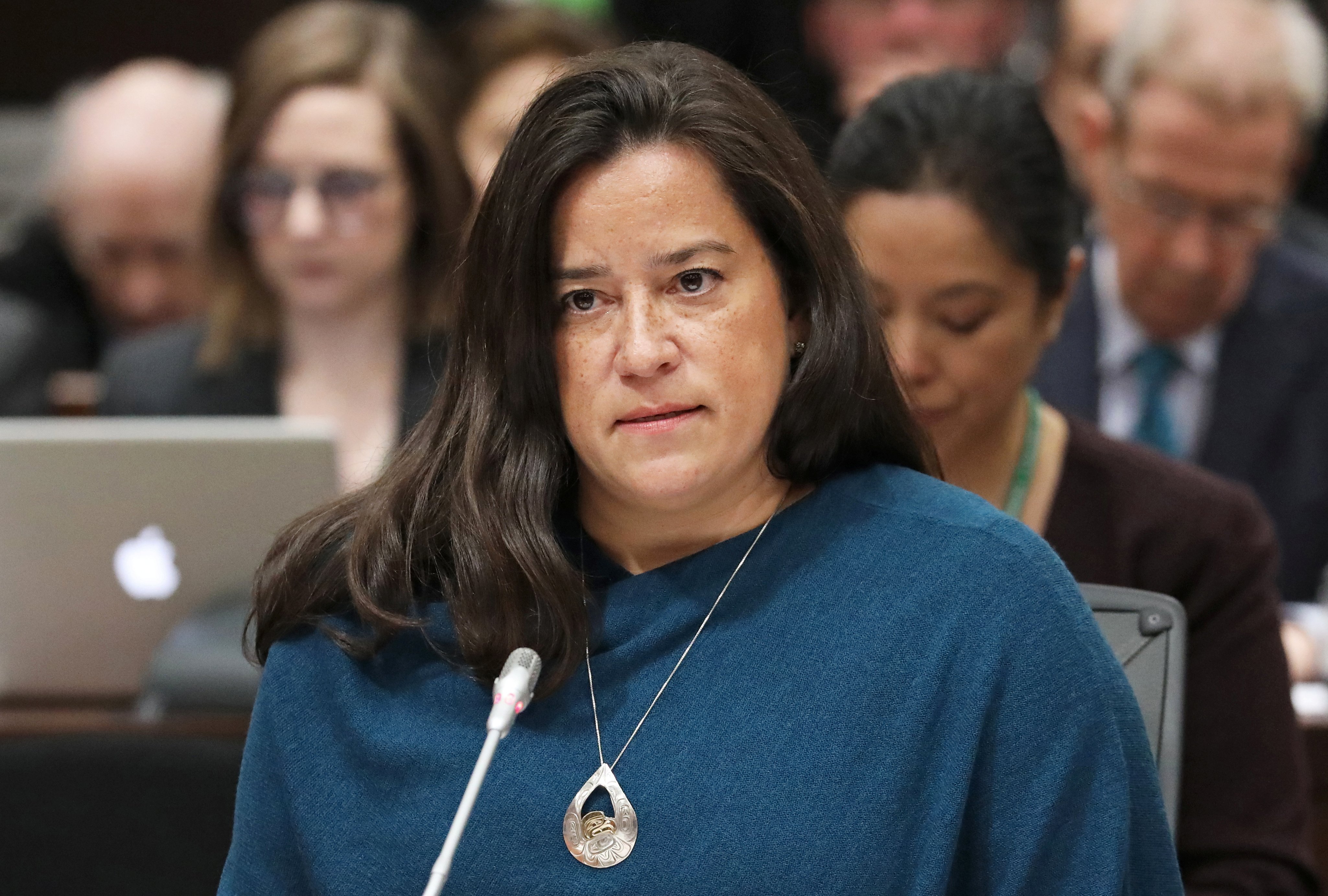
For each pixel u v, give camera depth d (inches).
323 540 271.1
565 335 243.9
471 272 252.2
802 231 243.4
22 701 414.3
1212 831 315.6
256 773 264.8
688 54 247.9
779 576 249.6
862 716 236.5
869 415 257.8
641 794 237.1
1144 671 296.7
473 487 254.4
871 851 230.7
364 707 257.4
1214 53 481.4
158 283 625.6
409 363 515.5
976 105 315.0
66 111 649.0
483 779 230.5
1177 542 332.2
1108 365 517.3
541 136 237.9
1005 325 315.0
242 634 323.6
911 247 308.5
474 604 250.7
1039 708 236.2
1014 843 235.9
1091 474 340.5
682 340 236.5
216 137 613.0
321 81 504.4
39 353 607.5
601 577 259.9
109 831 320.5
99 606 403.2
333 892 249.6
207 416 524.1
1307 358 517.3
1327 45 578.6
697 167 237.1
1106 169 505.4
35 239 627.8
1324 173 666.8
